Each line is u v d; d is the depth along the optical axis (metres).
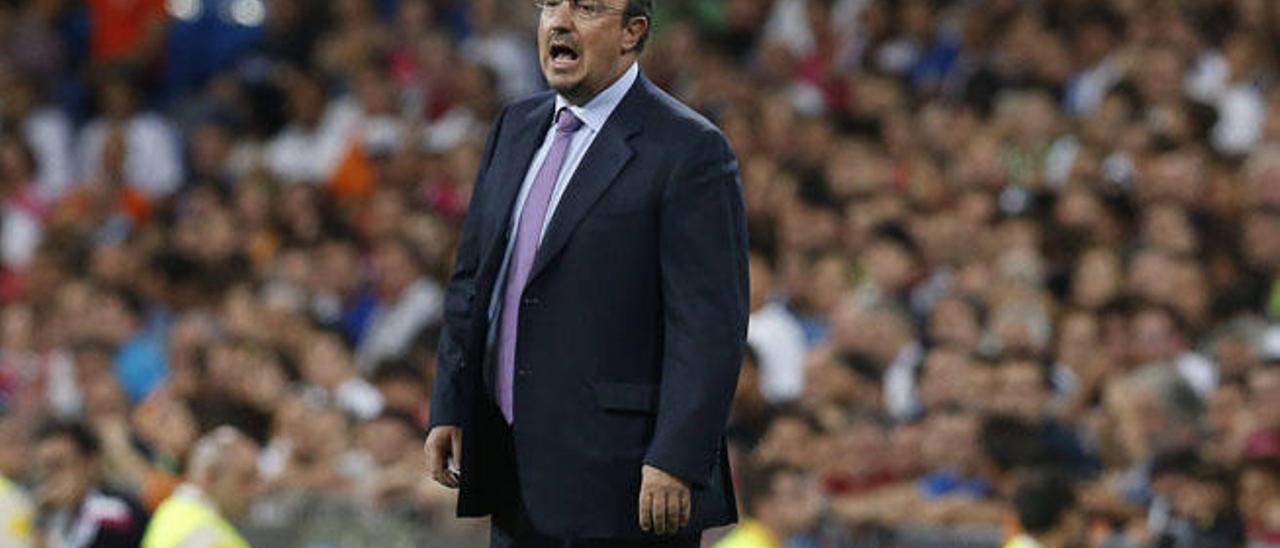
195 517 29.45
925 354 34.09
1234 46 42.91
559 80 18.61
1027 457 30.53
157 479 30.80
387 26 54.41
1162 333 33.44
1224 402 31.12
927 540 29.59
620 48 18.69
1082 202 38.06
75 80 55.16
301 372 39.62
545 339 18.59
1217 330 34.47
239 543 29.73
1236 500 28.81
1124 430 31.12
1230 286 35.88
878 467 31.72
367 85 50.06
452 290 19.36
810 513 28.30
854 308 36.38
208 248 46.06
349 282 43.72
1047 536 25.67
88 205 50.34
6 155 51.41
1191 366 33.62
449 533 32.41
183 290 45.22
